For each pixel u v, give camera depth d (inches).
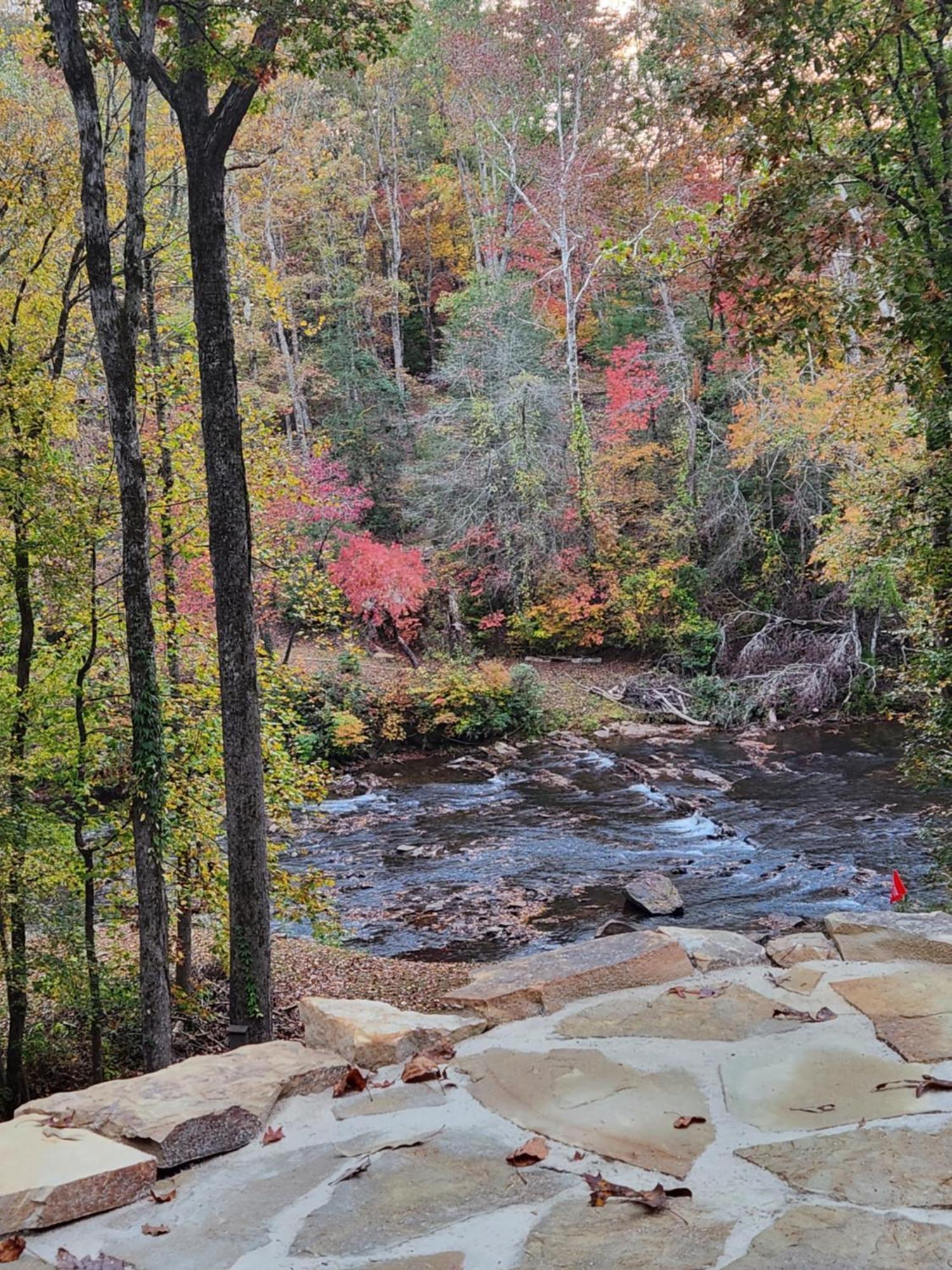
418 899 609.9
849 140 336.8
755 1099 95.9
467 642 1205.7
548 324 1406.3
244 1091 99.3
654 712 1076.5
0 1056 392.2
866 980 125.9
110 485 370.9
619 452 1204.5
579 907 581.3
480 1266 70.7
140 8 286.0
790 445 1007.0
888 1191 77.1
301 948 531.8
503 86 1370.6
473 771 930.7
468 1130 93.5
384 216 1670.8
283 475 464.4
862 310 297.9
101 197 276.7
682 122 1106.1
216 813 420.8
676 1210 76.4
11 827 333.4
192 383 421.4
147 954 303.3
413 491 1283.2
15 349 361.7
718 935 144.2
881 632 1048.2
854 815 713.0
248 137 1135.6
